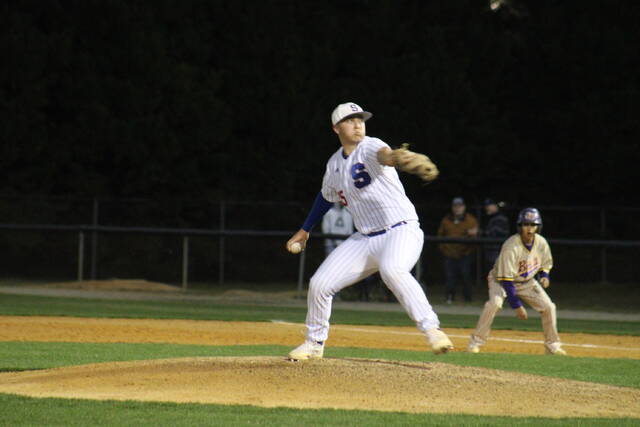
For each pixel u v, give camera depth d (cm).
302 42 9912
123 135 9006
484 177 9569
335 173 2284
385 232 2255
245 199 9469
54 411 1938
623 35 9475
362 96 9694
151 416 1888
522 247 3488
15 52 8894
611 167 9212
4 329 4103
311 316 2361
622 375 2820
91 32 9312
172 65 9319
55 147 9062
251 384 2194
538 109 9850
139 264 8306
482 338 3591
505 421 1862
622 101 9250
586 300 7062
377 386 2158
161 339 3944
